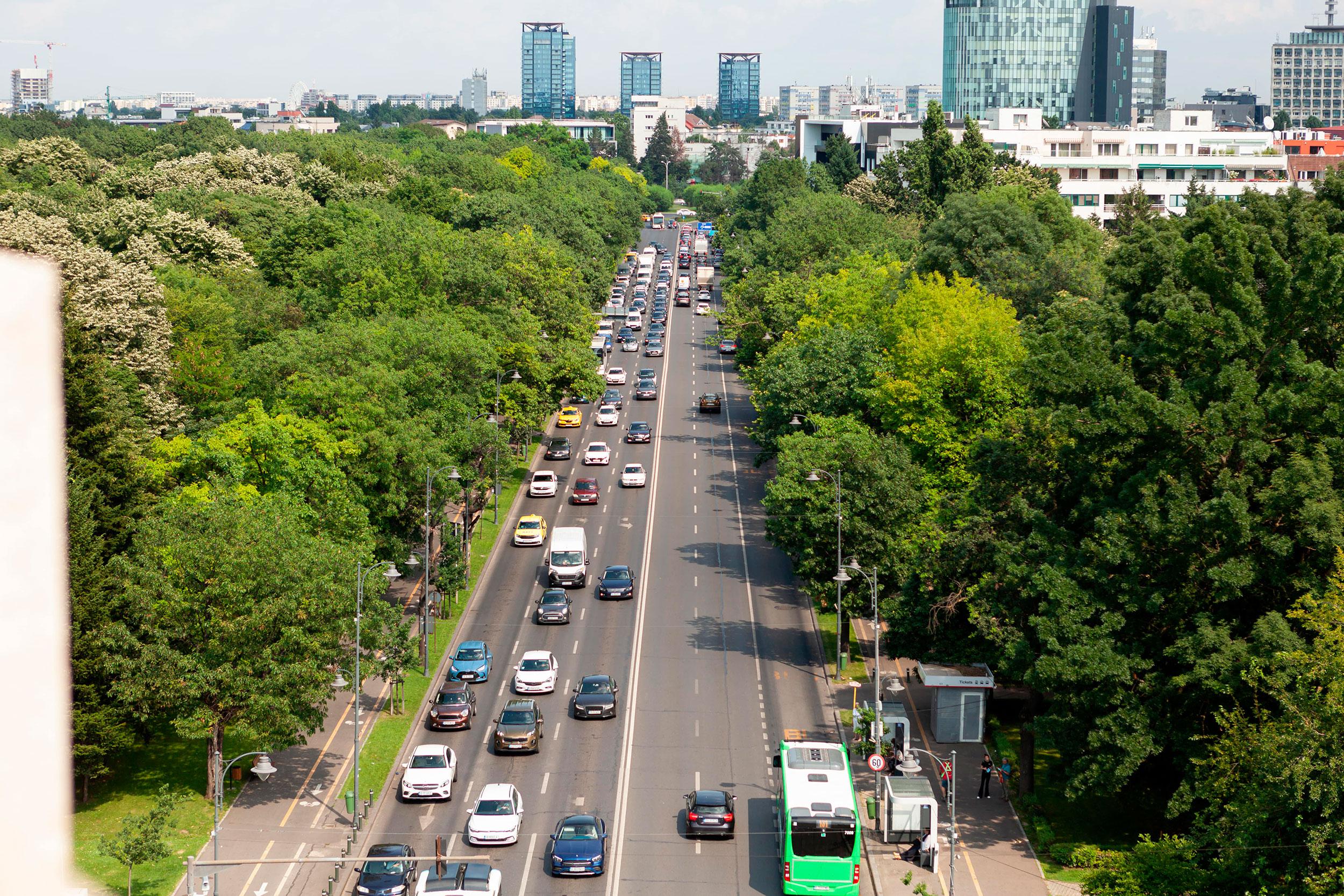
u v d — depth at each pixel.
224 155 170.75
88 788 51.22
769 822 49.31
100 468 55.75
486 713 60.66
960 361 75.44
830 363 88.12
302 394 66.56
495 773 53.88
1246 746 37.59
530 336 101.19
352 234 122.94
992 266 107.69
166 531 50.59
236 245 122.50
